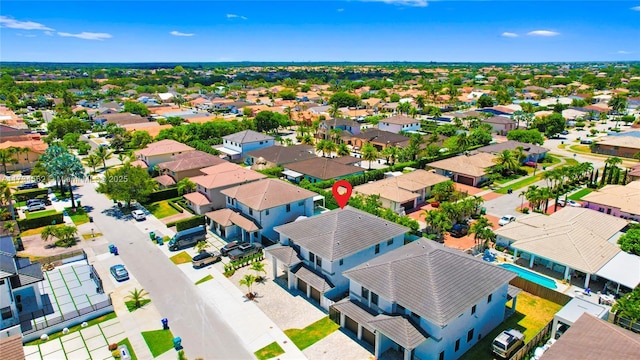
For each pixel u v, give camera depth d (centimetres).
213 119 15962
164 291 4759
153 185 7712
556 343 3247
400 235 5031
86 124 14888
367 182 9088
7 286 3912
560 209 7025
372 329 3609
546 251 5119
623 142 11781
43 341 3912
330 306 4178
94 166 9606
